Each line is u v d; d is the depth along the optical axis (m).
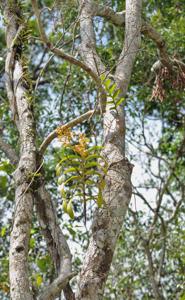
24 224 3.80
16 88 4.49
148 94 7.55
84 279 3.56
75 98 7.32
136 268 7.78
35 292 4.33
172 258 7.61
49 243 4.02
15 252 3.68
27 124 4.26
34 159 4.08
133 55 4.52
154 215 7.62
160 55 5.40
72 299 3.75
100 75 4.27
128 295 7.36
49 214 4.06
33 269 5.81
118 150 3.92
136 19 4.66
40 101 8.23
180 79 5.46
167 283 7.80
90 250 3.65
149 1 7.50
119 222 3.72
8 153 4.45
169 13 7.68
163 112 8.17
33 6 3.71
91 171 3.76
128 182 3.84
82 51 4.64
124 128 4.05
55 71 8.23
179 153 7.98
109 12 5.11
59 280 3.68
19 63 4.63
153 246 7.63
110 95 3.99
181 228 7.59
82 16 4.80
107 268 3.61
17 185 3.98
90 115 4.18
